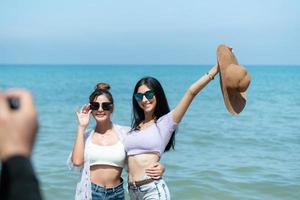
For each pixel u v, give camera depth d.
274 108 33.16
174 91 54.06
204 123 23.45
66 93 48.22
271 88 63.22
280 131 20.61
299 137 18.75
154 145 5.22
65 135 18.14
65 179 10.72
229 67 4.99
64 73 148.12
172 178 11.22
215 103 36.94
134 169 5.33
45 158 13.24
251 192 10.21
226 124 23.11
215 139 17.84
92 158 5.49
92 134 5.63
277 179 11.27
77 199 5.43
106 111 5.55
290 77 116.75
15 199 1.04
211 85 68.69
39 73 146.88
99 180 5.50
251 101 39.91
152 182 5.21
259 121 24.70
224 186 10.60
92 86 64.31
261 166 12.77
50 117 25.50
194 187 10.45
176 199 9.66
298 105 35.81
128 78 100.88
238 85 4.93
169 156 13.97
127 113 28.20
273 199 9.77
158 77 113.19
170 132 5.27
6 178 1.07
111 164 5.46
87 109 5.59
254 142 17.30
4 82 77.00
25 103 1.13
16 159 1.07
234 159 13.75
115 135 5.58
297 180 11.18
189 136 18.55
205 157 13.99
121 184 5.62
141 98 5.34
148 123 5.43
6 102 1.13
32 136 1.11
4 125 1.10
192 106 34.22
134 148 5.31
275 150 15.62
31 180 1.07
